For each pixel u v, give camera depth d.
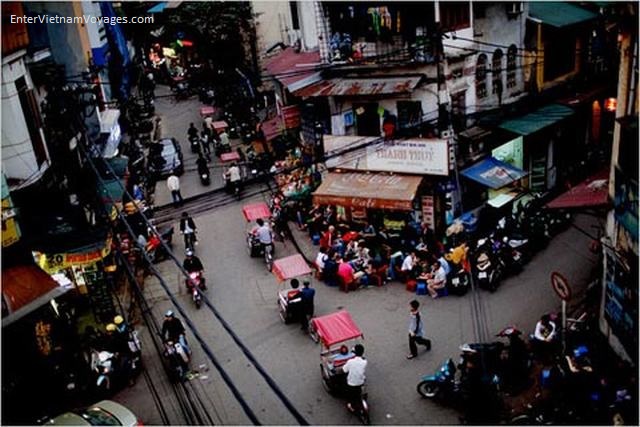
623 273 14.77
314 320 16.52
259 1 37.75
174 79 53.00
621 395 13.39
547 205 18.02
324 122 26.33
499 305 19.20
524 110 25.30
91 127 27.48
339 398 15.86
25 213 17.70
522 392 15.29
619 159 15.04
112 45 39.31
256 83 37.84
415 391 15.76
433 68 22.11
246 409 7.25
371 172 23.59
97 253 18.02
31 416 15.00
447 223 23.02
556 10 26.88
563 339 15.63
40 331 16.59
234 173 29.66
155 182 33.53
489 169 23.25
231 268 23.70
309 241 25.20
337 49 24.45
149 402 16.36
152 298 21.97
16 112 17.08
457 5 22.34
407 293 20.61
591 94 26.95
